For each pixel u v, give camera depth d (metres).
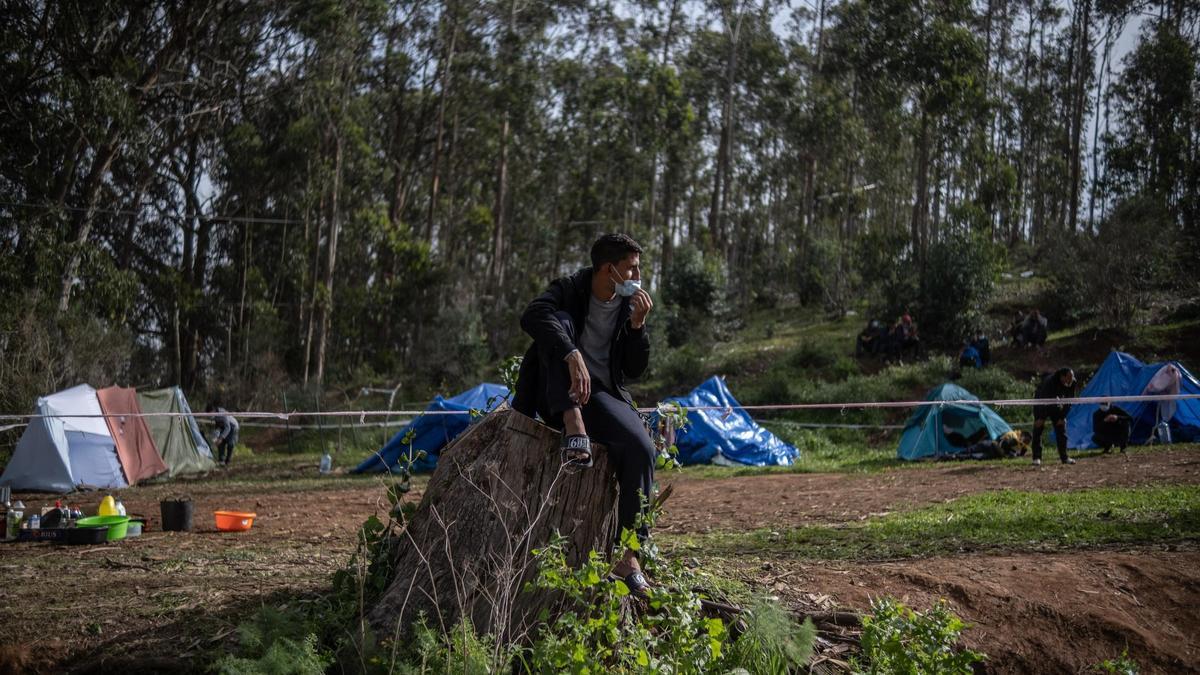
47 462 16.97
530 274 57.12
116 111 30.88
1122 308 28.72
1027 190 56.12
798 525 8.43
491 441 4.58
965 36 35.53
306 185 41.53
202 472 21.50
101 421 18.20
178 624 4.63
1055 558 6.17
